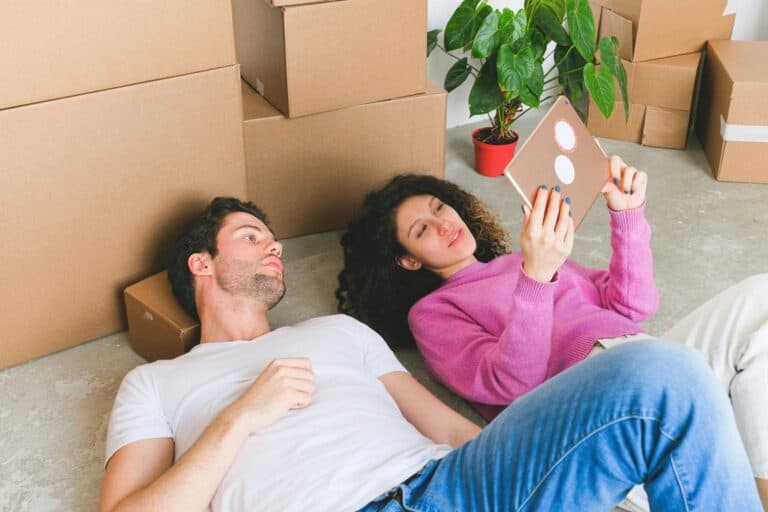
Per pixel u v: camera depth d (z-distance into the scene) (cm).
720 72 271
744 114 262
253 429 133
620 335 164
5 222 182
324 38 221
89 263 197
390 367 161
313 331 160
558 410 115
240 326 173
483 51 246
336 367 152
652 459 111
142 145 192
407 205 192
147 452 143
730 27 291
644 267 172
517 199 266
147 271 206
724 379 146
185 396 148
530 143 146
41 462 172
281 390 136
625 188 166
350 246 206
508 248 240
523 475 116
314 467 129
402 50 233
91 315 203
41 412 185
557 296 174
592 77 248
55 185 185
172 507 126
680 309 214
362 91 233
